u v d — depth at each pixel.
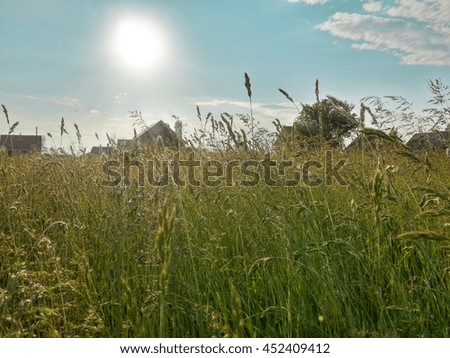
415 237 1.83
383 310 2.62
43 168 5.77
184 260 3.35
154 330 2.54
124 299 2.93
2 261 3.08
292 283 3.03
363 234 3.54
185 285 3.04
